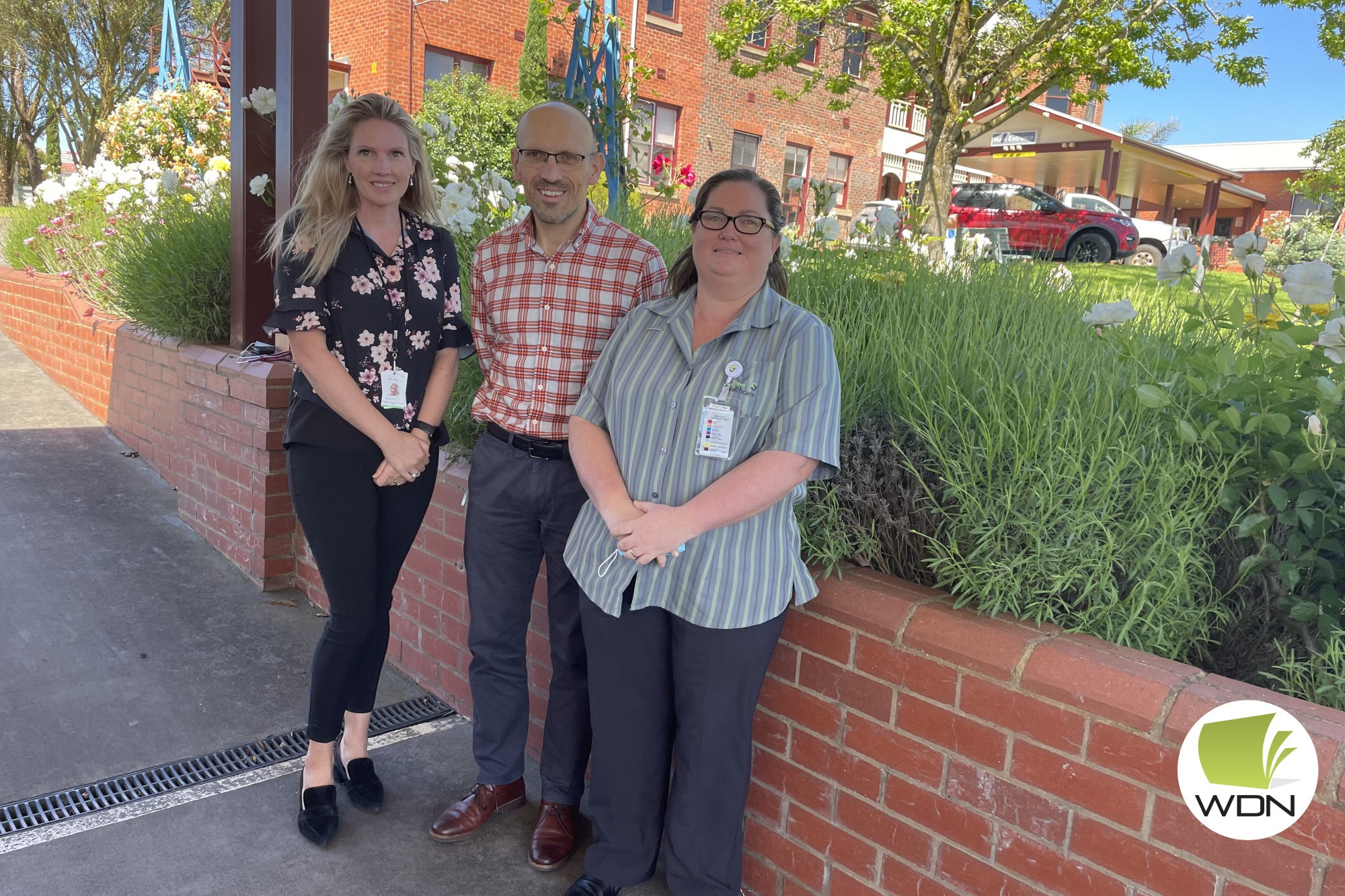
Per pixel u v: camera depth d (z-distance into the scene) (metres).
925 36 12.41
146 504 5.01
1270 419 1.87
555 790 2.46
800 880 2.19
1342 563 1.89
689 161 18.66
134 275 5.21
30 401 6.98
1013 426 2.05
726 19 13.84
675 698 2.07
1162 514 1.85
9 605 3.66
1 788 2.55
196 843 2.40
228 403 4.16
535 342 2.30
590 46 4.68
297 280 2.24
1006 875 1.80
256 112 4.07
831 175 21.72
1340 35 11.58
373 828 2.52
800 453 1.78
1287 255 5.18
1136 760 1.60
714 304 1.94
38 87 25.56
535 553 2.47
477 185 3.89
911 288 3.23
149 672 3.25
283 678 3.29
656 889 2.36
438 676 3.28
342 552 2.37
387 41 14.79
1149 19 12.06
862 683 2.01
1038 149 17.94
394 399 2.36
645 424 1.94
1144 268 4.48
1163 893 1.59
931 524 2.09
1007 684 1.76
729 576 1.89
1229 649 1.96
